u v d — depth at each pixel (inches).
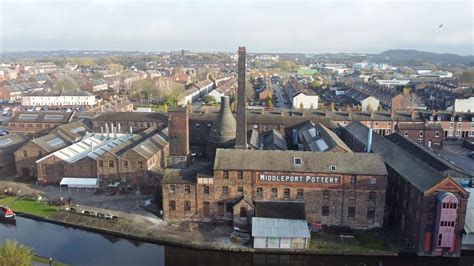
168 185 2691.9
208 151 3769.7
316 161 2672.2
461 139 5305.1
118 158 3270.2
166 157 3814.0
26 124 5073.8
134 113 5019.7
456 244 2330.2
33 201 3070.9
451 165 2992.1
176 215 2733.8
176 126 3479.3
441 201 2237.9
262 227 2420.0
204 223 2704.2
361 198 2605.8
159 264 2315.5
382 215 2618.1
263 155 2726.4
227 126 3686.0
